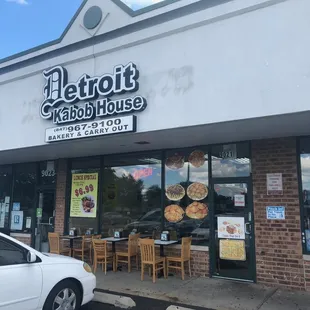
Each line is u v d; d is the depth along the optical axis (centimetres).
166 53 683
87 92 769
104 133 735
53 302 528
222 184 833
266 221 763
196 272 833
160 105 679
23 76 899
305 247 720
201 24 646
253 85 585
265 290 709
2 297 468
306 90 542
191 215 864
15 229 1229
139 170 968
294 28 560
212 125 640
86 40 793
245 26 603
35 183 1195
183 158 898
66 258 588
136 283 770
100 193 1028
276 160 768
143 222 937
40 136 853
